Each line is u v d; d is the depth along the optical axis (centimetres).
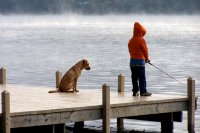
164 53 7212
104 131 1880
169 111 2075
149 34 13250
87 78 4253
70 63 5744
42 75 4559
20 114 1691
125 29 17062
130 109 1955
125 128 2269
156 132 2192
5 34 13112
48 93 2216
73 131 2202
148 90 3578
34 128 1867
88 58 6347
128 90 3456
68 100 1994
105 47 8431
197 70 5028
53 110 1759
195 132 2191
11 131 1933
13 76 4500
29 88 2422
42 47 8494
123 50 7731
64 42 9856
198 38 11244
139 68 2153
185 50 7819
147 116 2202
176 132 2192
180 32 14525
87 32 14550
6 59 6294
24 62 5884
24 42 9875
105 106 1872
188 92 2130
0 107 1852
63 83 2256
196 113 2598
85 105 1864
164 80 4178
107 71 4828
